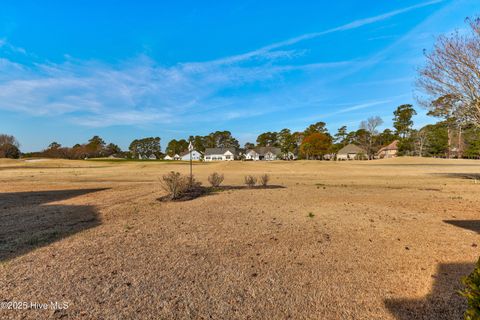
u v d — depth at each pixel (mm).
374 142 80625
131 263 3910
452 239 5051
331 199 9523
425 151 62719
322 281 3391
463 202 8969
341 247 4629
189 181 11453
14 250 4414
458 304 2846
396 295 3057
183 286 3240
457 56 14383
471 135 20531
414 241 4941
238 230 5641
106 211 7523
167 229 5707
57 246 4621
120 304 2838
